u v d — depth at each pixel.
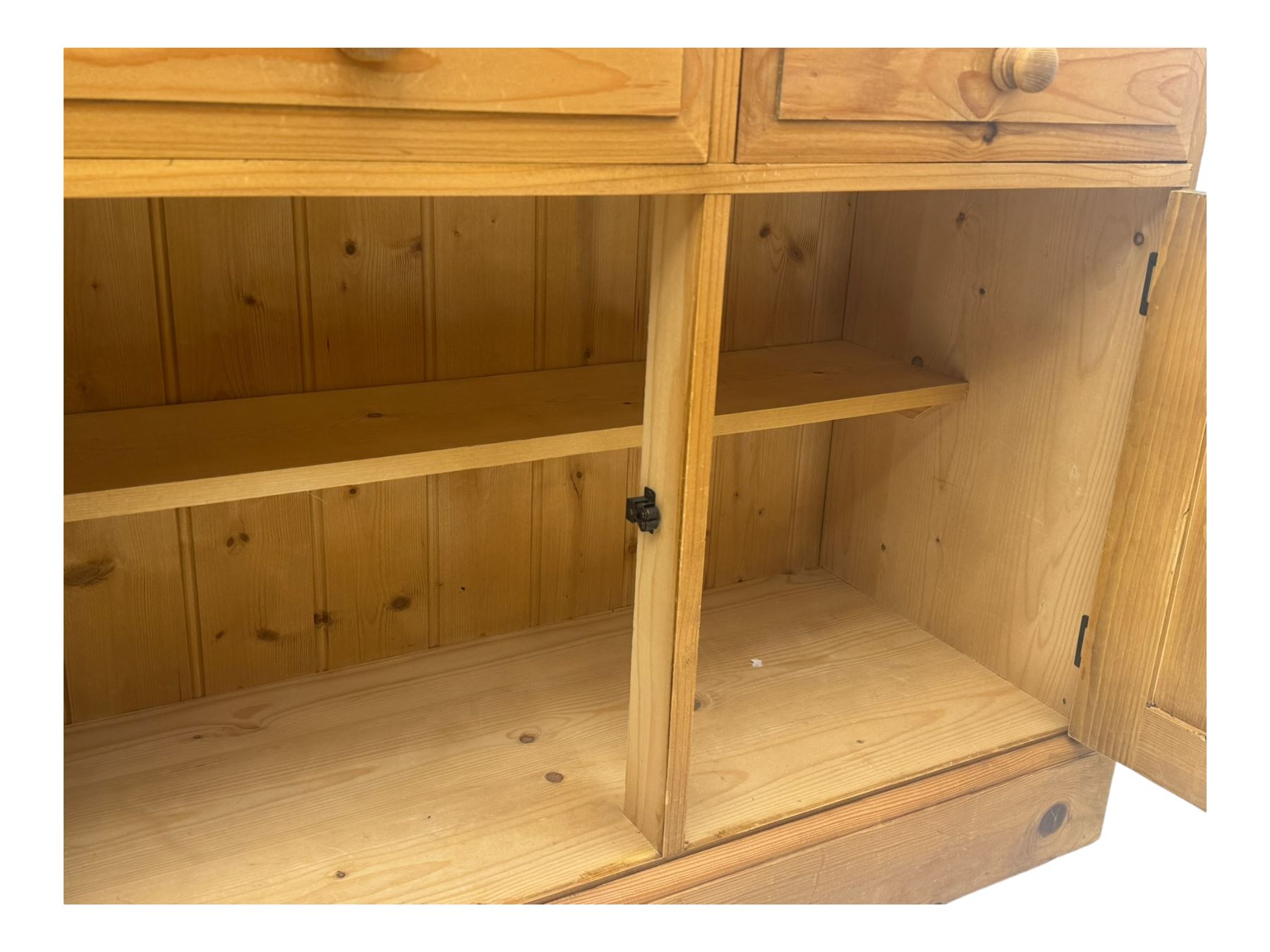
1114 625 1.67
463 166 1.02
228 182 0.94
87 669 1.62
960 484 1.91
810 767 1.63
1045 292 1.71
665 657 1.35
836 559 2.21
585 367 1.81
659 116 1.10
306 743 1.62
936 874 1.68
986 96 1.28
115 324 1.47
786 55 1.15
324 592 1.75
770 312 1.99
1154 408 1.56
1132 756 1.67
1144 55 1.40
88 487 1.24
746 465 2.08
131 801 1.49
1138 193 1.56
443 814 1.49
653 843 1.45
